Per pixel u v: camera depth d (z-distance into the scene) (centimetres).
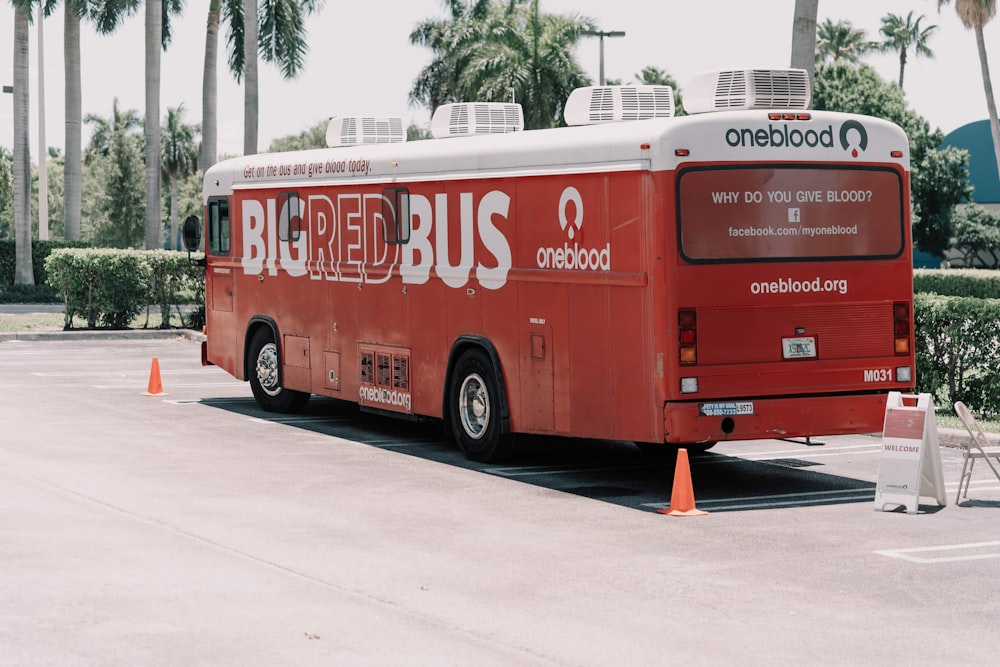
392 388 1506
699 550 973
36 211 10550
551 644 730
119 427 1605
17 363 2419
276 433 1576
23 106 4553
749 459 1428
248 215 1794
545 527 1054
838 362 1211
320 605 805
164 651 704
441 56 5272
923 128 7212
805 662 699
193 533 1010
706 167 1157
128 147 8356
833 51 10219
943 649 723
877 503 1134
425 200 1433
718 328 1163
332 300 1609
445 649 717
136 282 3039
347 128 1655
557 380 1260
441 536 1015
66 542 965
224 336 1873
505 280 1317
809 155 1196
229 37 4556
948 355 1672
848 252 1214
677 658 705
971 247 7806
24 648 706
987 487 1248
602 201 1198
